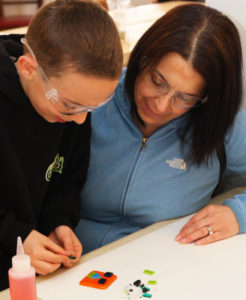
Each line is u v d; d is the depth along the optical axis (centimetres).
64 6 97
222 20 116
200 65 113
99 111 145
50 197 133
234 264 111
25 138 116
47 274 105
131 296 97
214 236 121
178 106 121
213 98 122
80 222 150
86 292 98
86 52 91
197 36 112
